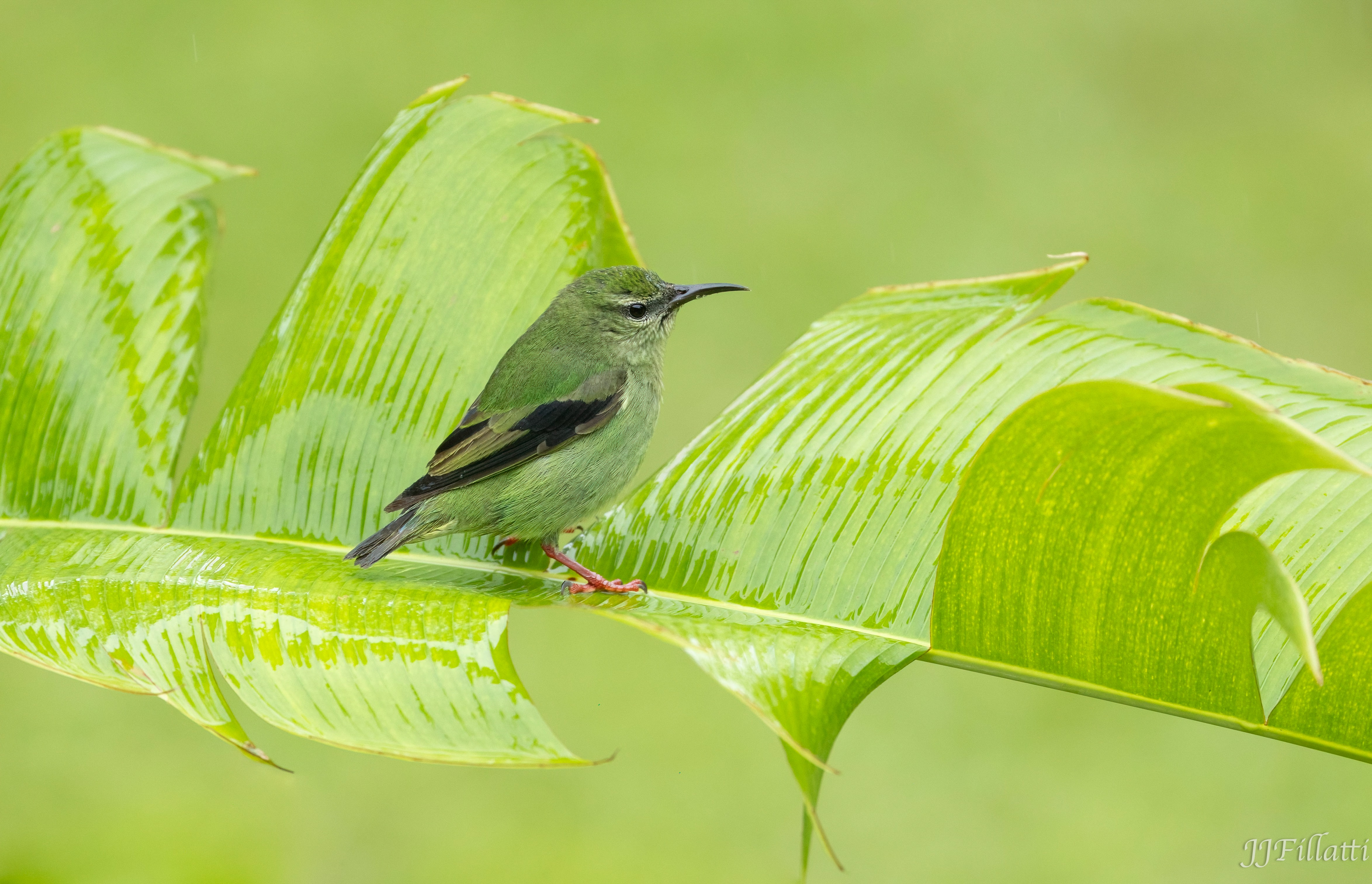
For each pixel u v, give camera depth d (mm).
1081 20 23078
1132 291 20484
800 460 7363
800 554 7098
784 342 19547
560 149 9023
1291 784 15258
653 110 21859
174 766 13516
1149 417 5359
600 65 22453
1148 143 22344
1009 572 6141
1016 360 7398
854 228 20594
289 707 6203
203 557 7469
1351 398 6969
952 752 15781
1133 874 14469
